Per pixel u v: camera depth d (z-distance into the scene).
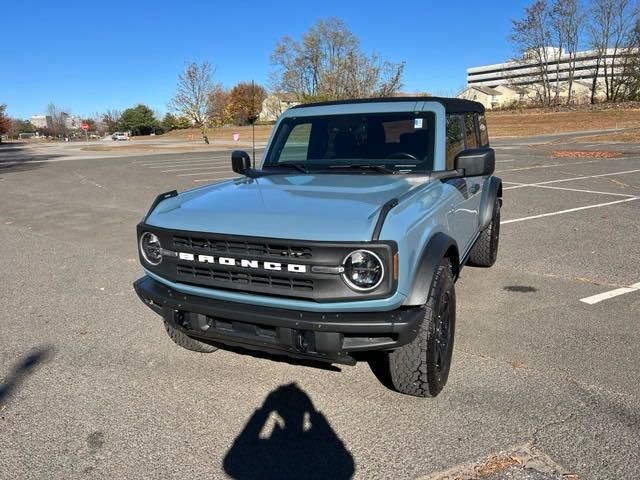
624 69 59.69
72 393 3.66
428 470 2.80
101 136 117.38
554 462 2.81
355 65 45.97
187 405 3.48
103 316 5.09
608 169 17.11
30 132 132.00
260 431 3.18
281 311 2.98
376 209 3.04
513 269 6.32
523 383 3.63
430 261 3.10
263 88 57.38
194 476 2.80
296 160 4.52
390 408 3.38
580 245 7.37
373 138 4.34
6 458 2.96
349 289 2.82
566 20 60.97
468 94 98.50
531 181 14.52
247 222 3.04
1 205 12.69
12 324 4.92
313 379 3.77
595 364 3.89
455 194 3.99
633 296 5.31
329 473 2.80
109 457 2.96
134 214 10.91
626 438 3.00
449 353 3.64
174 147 44.97
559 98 66.62
